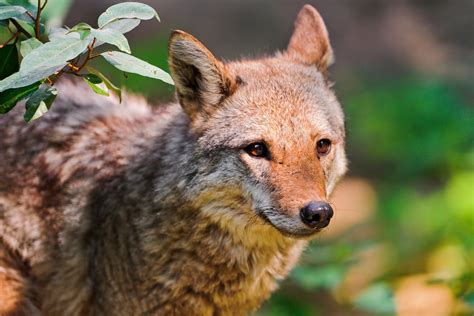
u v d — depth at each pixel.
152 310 10.10
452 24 29.25
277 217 9.20
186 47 9.57
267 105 9.62
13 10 7.80
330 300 15.97
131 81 19.03
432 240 17.30
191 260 9.93
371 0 29.47
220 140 9.61
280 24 27.97
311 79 10.22
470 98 25.27
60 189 10.47
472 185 18.09
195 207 9.73
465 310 12.67
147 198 9.98
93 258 10.32
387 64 27.47
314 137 9.56
